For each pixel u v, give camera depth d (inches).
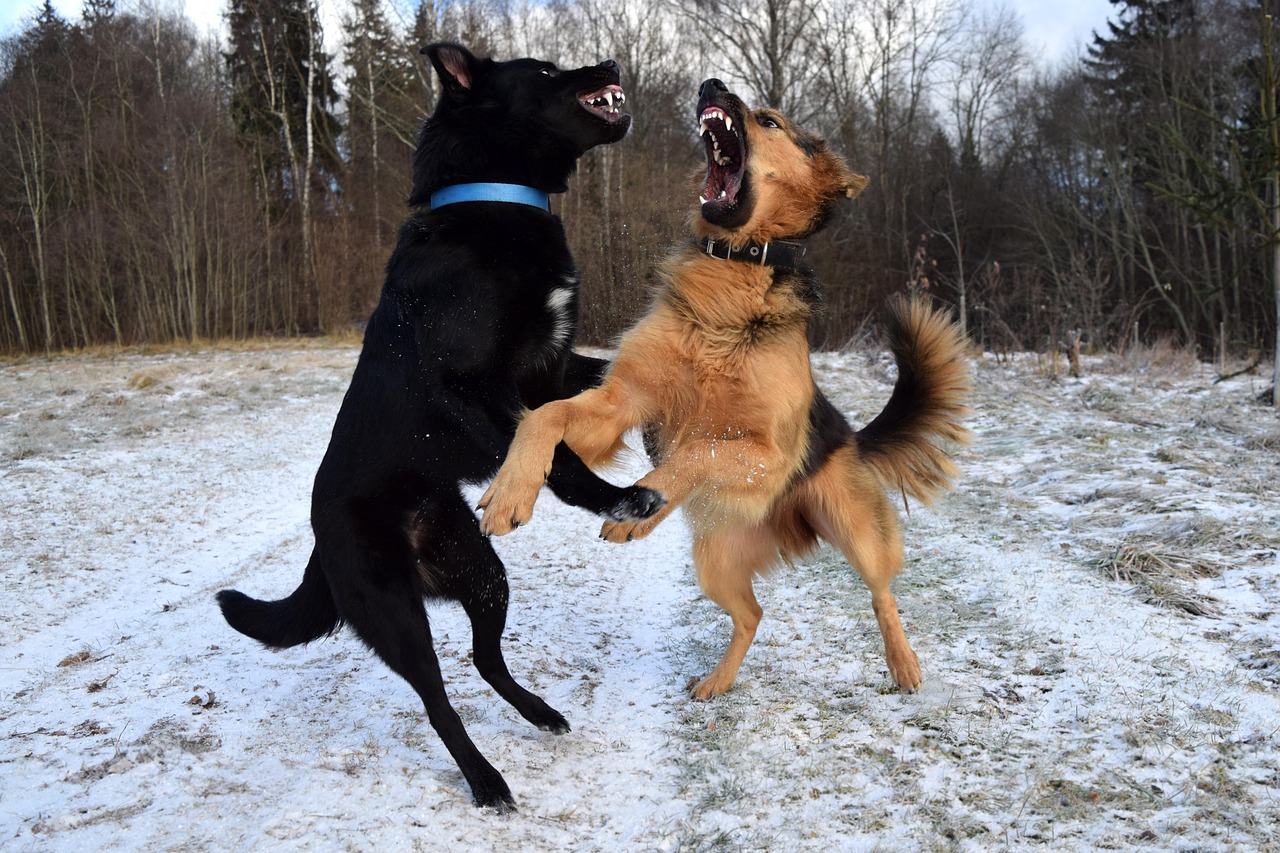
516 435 135.3
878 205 1352.1
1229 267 1191.6
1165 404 433.7
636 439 182.7
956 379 189.9
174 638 188.1
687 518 162.6
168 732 139.6
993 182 1446.9
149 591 220.1
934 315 189.5
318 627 152.6
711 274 156.8
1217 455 313.9
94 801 120.3
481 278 146.9
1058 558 218.7
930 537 245.1
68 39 1336.1
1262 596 183.0
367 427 148.1
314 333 1347.2
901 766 130.5
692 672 173.8
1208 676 150.1
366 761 134.3
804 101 1175.0
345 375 672.4
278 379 644.1
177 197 1240.2
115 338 1290.6
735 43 1074.7
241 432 440.1
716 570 165.0
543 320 153.7
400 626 136.5
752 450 149.9
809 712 152.1
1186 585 192.4
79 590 218.2
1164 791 119.2
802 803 122.2
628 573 241.9
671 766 135.0
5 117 1246.3
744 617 167.2
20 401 542.3
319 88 1456.7
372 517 142.1
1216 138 1042.1
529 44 1069.1
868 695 157.0
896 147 1376.7
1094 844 108.8
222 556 251.6
